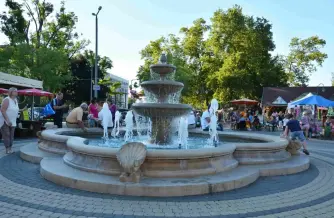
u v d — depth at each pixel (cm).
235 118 2702
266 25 4603
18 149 1048
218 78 3906
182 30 4575
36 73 3020
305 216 454
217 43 4166
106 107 1128
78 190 548
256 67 4094
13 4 3559
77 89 4616
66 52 3828
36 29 3722
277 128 2703
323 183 654
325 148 1397
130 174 544
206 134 1220
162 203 489
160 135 895
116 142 958
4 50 2997
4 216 425
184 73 4081
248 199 525
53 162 695
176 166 581
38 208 458
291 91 4000
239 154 739
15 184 584
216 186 554
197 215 445
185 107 841
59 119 1384
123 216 434
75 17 3834
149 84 877
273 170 714
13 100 954
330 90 3884
